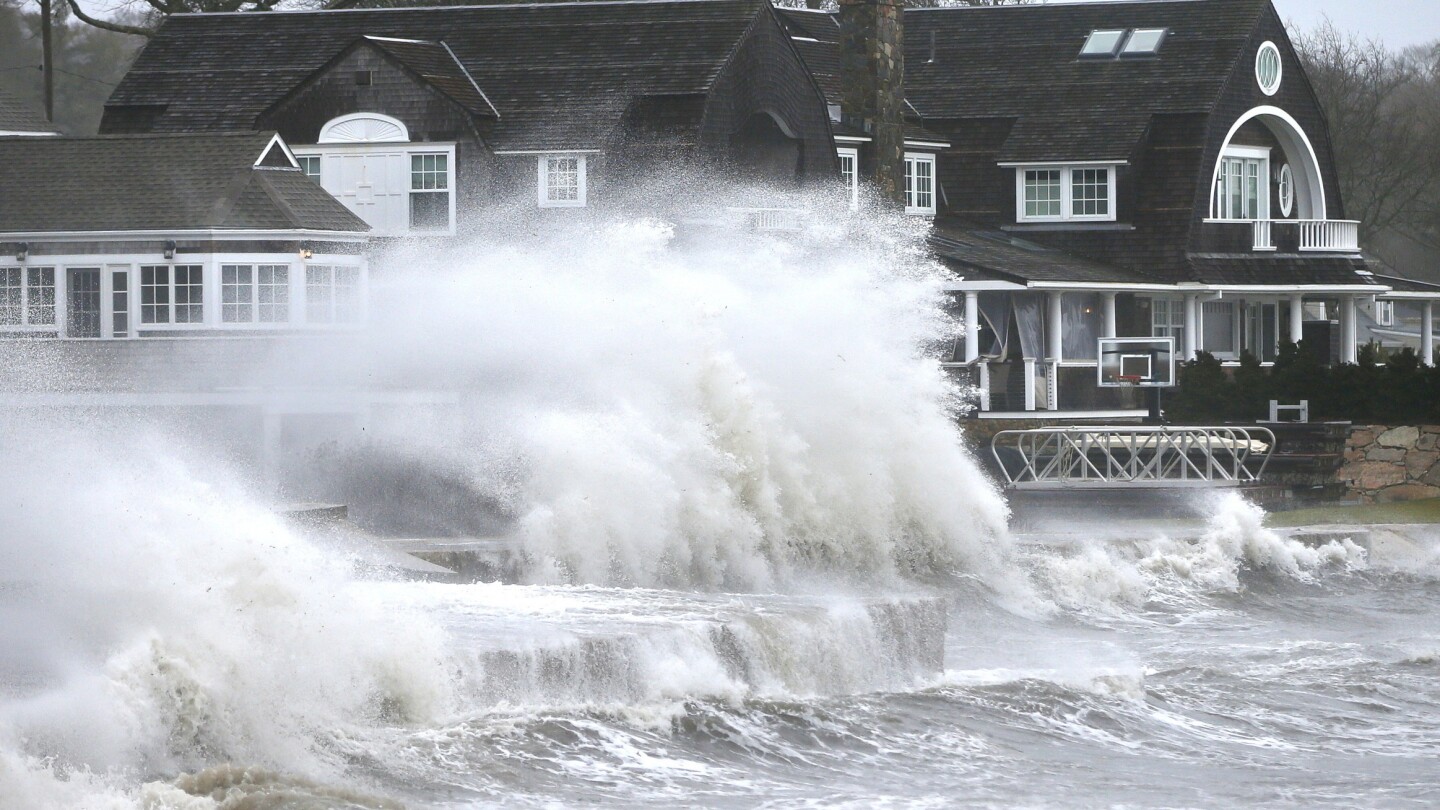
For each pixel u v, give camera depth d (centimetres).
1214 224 19162
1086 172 19200
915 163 19312
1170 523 12544
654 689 7075
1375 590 11669
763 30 16938
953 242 17862
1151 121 19075
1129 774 6912
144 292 13688
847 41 18150
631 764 6388
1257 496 13912
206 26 18125
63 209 13788
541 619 7512
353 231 14100
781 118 17038
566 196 16112
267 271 13688
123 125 17462
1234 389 16412
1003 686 8138
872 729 7231
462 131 16250
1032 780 6725
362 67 16488
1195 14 19925
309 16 18050
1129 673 8525
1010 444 15138
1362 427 14762
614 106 16325
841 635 7806
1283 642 9894
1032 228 19400
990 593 10650
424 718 6469
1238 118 19400
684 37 16788
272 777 5738
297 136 16650
